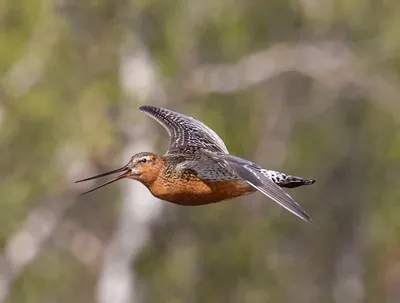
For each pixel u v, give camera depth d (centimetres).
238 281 2606
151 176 1113
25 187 2381
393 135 2770
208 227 2553
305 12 2514
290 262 2817
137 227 2442
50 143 2362
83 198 2539
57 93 2345
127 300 2469
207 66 2486
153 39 2384
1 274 2475
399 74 2672
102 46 2388
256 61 2550
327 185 2905
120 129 2316
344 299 3012
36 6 2289
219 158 1008
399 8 2561
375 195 2902
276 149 2809
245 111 2580
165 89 2366
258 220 2631
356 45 2650
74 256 2641
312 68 2627
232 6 2427
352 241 3002
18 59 2331
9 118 2331
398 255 3319
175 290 2555
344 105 2852
